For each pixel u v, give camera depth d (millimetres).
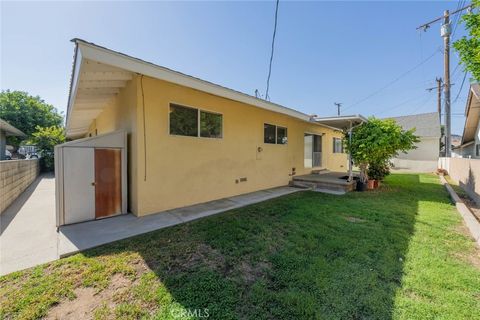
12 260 2818
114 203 4750
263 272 2541
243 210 5102
